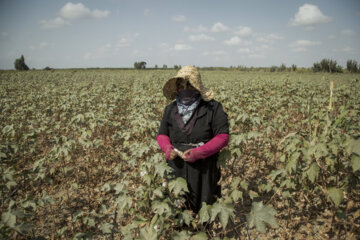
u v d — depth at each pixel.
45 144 5.59
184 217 2.06
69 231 2.84
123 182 3.12
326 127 2.38
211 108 2.14
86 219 2.72
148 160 2.55
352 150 1.88
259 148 4.61
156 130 4.69
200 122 2.13
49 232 2.84
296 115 7.39
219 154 2.29
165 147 2.23
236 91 10.46
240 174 3.90
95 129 6.00
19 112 7.84
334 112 6.24
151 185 2.17
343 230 2.59
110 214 3.16
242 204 3.18
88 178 4.10
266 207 1.75
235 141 2.60
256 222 1.70
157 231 1.95
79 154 4.91
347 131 3.48
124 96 11.33
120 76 31.00
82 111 7.76
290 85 12.97
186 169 2.24
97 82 22.02
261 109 7.86
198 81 2.10
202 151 2.05
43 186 3.87
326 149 2.12
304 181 2.64
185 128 2.15
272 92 11.68
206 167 2.22
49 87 17.20
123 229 2.16
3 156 2.94
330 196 2.13
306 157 2.25
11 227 1.80
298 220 2.81
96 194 3.68
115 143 5.60
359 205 2.95
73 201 3.50
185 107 2.16
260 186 3.09
